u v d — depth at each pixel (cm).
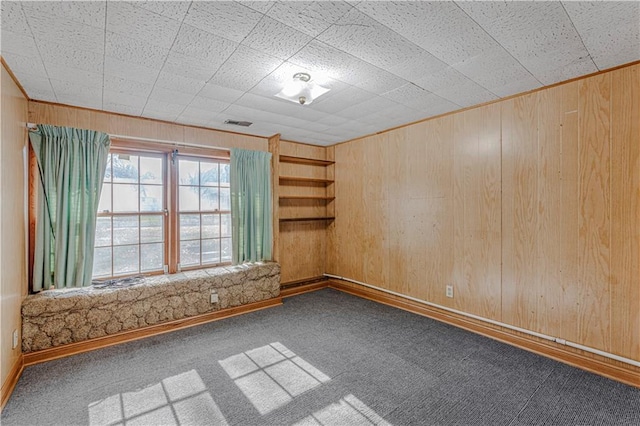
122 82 242
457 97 285
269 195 421
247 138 414
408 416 189
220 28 171
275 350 276
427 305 361
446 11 158
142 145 333
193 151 368
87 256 292
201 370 241
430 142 353
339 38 183
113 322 286
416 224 371
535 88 264
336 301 421
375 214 423
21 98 248
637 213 218
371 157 428
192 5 150
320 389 217
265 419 187
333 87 258
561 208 253
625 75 221
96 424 182
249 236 403
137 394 210
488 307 304
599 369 234
